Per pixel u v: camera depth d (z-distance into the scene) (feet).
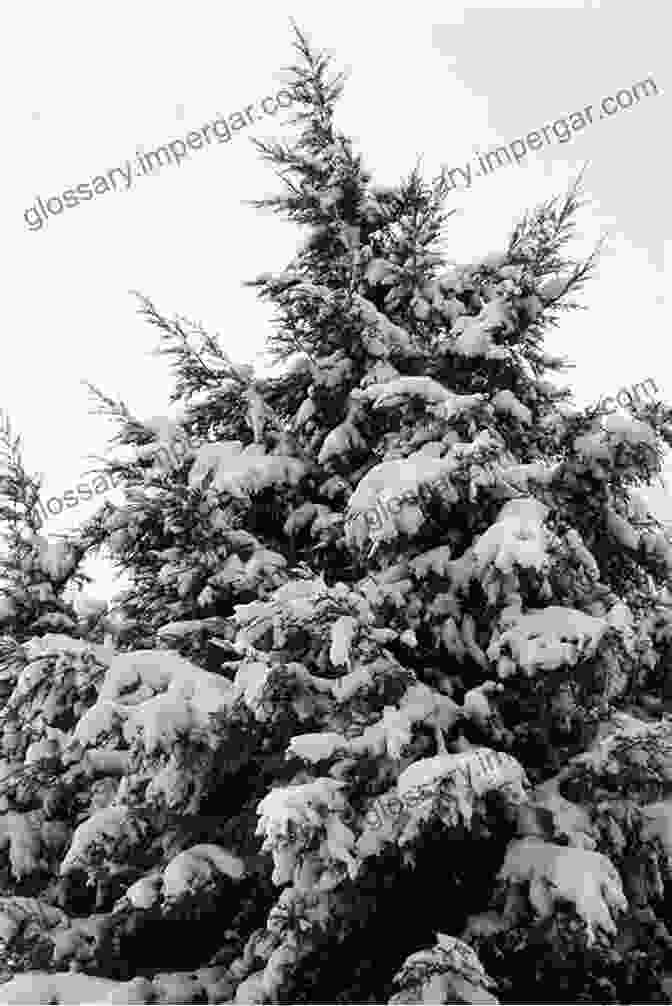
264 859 16.16
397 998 12.44
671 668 20.07
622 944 15.44
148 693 15.51
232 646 15.24
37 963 17.37
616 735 14.75
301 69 26.11
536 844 14.40
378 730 14.47
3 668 22.50
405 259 24.62
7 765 23.03
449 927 16.06
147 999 15.28
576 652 14.58
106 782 19.92
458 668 18.37
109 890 18.88
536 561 14.32
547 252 21.38
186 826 17.87
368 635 14.99
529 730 17.35
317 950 14.87
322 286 23.66
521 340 22.13
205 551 20.20
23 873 20.74
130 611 23.57
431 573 17.75
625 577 21.54
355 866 12.67
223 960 17.03
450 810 12.87
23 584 27.27
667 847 14.98
